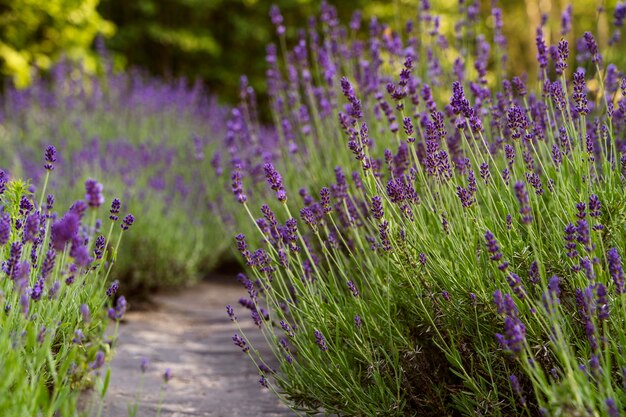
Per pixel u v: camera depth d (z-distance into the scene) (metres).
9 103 7.93
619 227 2.38
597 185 2.58
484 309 2.46
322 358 2.71
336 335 2.57
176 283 6.15
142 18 14.43
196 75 14.51
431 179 3.04
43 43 11.68
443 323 2.55
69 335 2.55
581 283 2.17
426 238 2.59
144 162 6.57
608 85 3.59
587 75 3.77
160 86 9.15
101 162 6.07
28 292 2.36
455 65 4.23
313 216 2.83
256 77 14.75
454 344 2.55
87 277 2.90
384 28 4.88
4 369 1.95
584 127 2.62
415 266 2.53
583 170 2.62
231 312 2.78
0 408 1.83
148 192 6.03
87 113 7.96
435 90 4.30
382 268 2.86
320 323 2.66
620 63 4.46
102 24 12.13
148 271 5.87
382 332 2.63
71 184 5.52
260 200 4.54
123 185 5.84
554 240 2.45
